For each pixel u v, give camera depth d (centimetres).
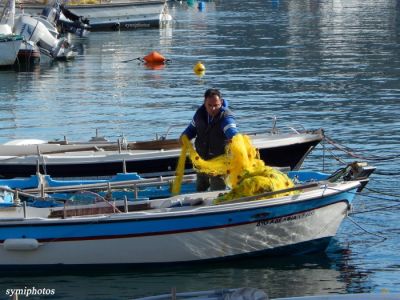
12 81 5188
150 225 1892
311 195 1952
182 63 5988
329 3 12612
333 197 1988
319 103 4247
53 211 1956
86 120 3856
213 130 1986
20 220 1870
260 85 4884
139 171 2570
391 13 10712
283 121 3756
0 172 2541
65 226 1880
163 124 3722
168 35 8069
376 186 2612
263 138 2677
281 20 9788
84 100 4428
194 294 1363
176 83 5006
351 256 2028
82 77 5338
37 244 1884
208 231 1917
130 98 4469
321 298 1296
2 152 2633
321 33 8169
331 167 2895
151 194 2181
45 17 7125
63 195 2128
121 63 6047
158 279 1880
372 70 5516
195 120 2011
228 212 1903
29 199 2139
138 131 3578
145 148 2700
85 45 7225
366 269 1944
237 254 1966
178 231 1905
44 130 3638
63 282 1862
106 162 2544
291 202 1934
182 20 9850
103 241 1895
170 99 4416
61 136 3503
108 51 6775
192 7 11931
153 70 5634
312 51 6662
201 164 1989
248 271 1930
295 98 4406
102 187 2133
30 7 7631
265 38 7738
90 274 1911
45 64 6025
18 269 1912
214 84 4934
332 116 3881
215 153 1994
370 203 2439
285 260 1998
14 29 6122
